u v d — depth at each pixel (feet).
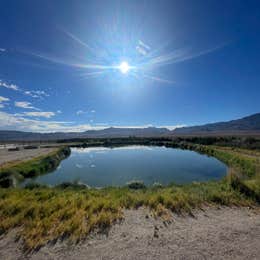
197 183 42.52
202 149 144.66
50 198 29.32
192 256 14.44
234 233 17.84
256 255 14.49
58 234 17.85
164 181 59.93
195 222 20.43
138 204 25.93
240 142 170.71
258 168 58.95
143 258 14.35
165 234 17.88
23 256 14.89
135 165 89.56
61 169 82.38
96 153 146.00
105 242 16.66
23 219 20.94
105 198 28.81
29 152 123.24
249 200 26.99
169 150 164.14
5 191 33.14
